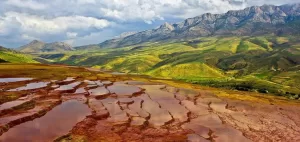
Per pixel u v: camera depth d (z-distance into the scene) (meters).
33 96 68.62
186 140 44.94
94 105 64.31
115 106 64.94
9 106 55.47
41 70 138.75
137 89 93.69
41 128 45.50
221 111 69.88
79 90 83.38
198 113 64.94
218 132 51.12
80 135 43.03
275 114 73.44
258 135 52.09
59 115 54.12
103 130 46.88
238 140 47.59
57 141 39.72
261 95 124.81
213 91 107.69
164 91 94.56
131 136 45.06
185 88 108.88
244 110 74.19
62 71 140.62
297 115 74.88
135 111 61.47
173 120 56.81
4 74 114.19
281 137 52.44
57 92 76.50
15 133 42.53
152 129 49.69
